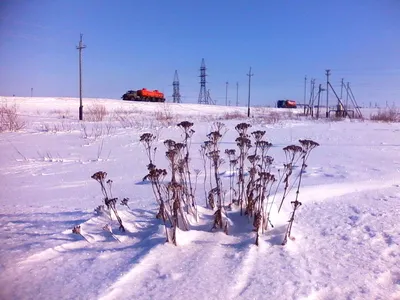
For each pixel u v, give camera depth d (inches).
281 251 128.9
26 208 183.9
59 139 485.7
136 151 378.3
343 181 222.2
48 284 105.9
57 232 146.4
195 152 359.6
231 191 197.5
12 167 307.1
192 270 114.0
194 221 156.6
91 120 841.5
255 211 152.5
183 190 158.4
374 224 154.1
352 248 132.1
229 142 440.1
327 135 509.0
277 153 343.0
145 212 167.0
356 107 1393.9
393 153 342.6
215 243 135.6
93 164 313.6
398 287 107.2
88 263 119.3
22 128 620.7
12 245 133.3
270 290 103.0
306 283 107.3
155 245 129.3
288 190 197.3
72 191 219.6
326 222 157.5
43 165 315.6
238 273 111.9
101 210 160.1
